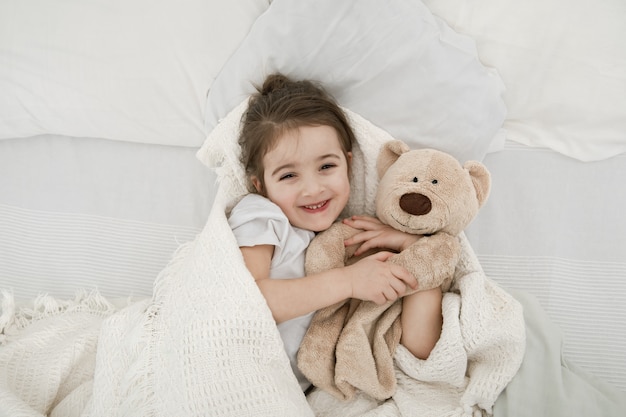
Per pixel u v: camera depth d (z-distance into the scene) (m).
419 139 1.11
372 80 1.09
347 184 1.04
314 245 1.01
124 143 1.31
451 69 1.08
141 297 1.16
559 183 1.16
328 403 0.97
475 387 0.90
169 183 1.26
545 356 0.93
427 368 0.93
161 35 1.18
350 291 0.93
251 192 1.13
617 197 1.14
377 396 0.93
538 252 1.11
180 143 1.27
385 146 1.04
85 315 1.08
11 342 1.00
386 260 0.96
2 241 1.22
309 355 0.96
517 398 0.88
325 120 1.01
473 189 0.95
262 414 0.84
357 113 1.11
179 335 0.89
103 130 1.27
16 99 1.24
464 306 0.93
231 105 1.15
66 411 0.93
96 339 1.02
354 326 0.96
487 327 0.91
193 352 0.87
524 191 1.16
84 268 1.20
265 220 0.99
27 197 1.27
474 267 0.98
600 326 1.04
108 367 0.94
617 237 1.11
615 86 1.11
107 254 1.21
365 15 1.05
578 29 1.10
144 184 1.27
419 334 0.95
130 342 0.93
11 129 1.28
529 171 1.17
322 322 0.99
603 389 0.91
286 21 1.07
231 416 0.84
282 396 0.85
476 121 1.10
